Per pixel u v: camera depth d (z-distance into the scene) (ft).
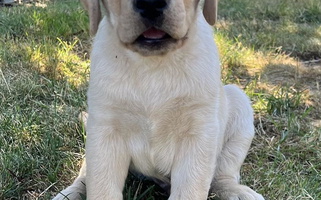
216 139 1.89
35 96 2.89
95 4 1.87
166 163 1.94
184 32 1.66
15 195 2.08
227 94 2.30
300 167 2.32
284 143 2.56
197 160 1.88
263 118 2.82
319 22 5.02
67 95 2.89
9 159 2.22
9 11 4.38
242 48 3.91
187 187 1.88
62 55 3.40
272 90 3.20
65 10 4.45
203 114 1.85
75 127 2.56
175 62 1.80
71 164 2.28
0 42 3.56
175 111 1.84
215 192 2.14
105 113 1.83
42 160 2.27
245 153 2.26
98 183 1.87
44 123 2.56
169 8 1.56
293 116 2.74
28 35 3.76
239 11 5.17
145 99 1.81
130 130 1.86
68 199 1.99
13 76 3.05
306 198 2.07
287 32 4.51
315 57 3.96
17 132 2.45
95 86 1.83
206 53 1.86
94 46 1.89
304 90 3.17
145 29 1.58
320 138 2.58
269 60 3.72
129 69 1.79
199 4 1.87
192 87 1.81
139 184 2.13
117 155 1.88
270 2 5.60
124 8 1.62
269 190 2.14
